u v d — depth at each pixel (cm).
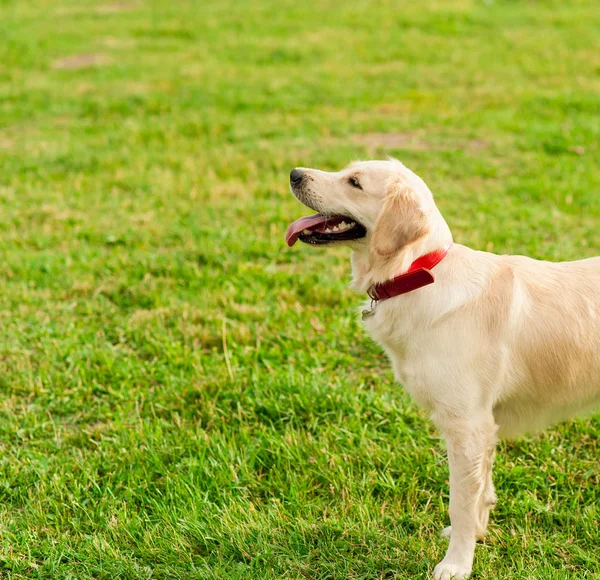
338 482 354
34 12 1808
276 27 1582
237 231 641
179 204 709
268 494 356
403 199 301
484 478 312
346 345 471
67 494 352
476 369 299
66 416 418
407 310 304
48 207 696
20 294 537
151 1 1938
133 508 348
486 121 933
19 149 876
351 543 319
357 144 874
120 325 504
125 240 631
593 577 299
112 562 312
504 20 1583
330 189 325
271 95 1094
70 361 458
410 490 351
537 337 301
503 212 654
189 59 1334
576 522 330
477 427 301
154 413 408
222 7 1828
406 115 988
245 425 400
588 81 1109
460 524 305
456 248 315
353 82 1164
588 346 301
